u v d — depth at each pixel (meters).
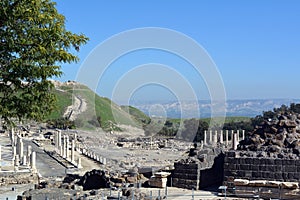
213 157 35.06
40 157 66.44
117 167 47.00
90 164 60.59
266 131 33.62
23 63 19.72
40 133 94.38
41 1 20.70
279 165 29.31
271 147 31.61
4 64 20.08
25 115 21.52
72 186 32.62
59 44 20.94
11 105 20.62
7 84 21.19
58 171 55.31
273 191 28.48
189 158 34.12
